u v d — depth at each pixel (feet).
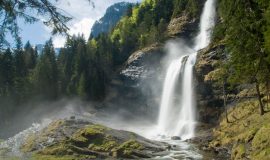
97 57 343.67
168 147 166.09
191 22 355.15
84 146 159.74
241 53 124.57
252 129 139.33
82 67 329.93
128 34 399.65
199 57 255.50
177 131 235.40
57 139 168.35
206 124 225.35
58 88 316.60
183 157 146.20
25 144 179.11
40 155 154.30
